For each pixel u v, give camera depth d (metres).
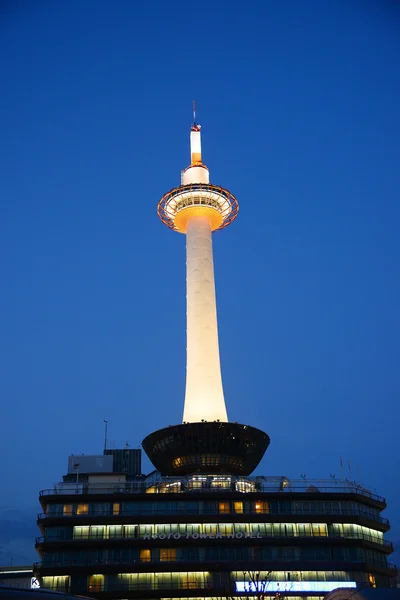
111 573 103.00
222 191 149.12
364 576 106.31
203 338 135.12
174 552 105.31
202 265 142.38
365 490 117.19
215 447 118.69
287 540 106.69
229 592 102.31
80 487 113.56
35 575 103.38
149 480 125.56
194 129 163.75
